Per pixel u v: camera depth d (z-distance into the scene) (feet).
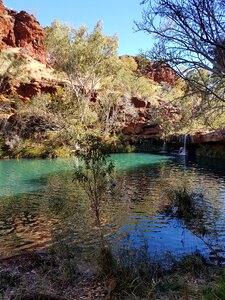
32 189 46.16
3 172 63.82
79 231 27.30
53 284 14.98
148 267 16.85
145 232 26.89
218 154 92.99
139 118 118.01
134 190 45.14
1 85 123.65
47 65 157.69
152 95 123.24
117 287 14.12
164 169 67.82
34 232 27.50
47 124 104.99
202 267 17.65
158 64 19.79
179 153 105.70
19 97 122.93
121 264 16.14
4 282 14.79
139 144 117.29
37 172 63.41
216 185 49.34
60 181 52.54
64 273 15.79
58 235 24.14
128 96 122.42
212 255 21.16
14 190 45.57
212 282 14.33
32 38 170.19
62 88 118.42
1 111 112.16
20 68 129.29
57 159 88.02
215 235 25.95
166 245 23.61
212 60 15.57
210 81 20.13
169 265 18.67
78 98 111.55
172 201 36.29
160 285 14.75
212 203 37.29
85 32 119.96
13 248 23.65
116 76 130.62
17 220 31.19
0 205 37.06
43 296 12.92
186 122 31.17
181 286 14.25
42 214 33.17
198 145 102.89
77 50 116.06
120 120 118.62
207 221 30.09
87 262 18.65
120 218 31.27
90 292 14.15
